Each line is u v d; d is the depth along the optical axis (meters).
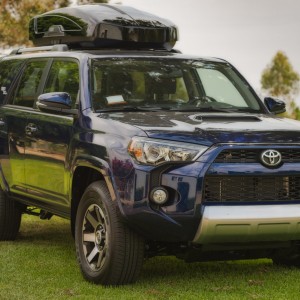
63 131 7.66
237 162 6.59
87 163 7.09
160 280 7.30
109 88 7.72
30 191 8.46
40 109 7.84
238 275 7.61
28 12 24.42
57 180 7.79
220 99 8.11
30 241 9.52
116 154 6.75
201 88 8.12
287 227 6.67
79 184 7.50
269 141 6.68
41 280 7.28
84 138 7.23
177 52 8.95
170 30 8.83
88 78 7.73
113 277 6.87
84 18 8.57
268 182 6.69
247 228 6.57
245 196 6.63
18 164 8.66
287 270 7.84
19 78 9.12
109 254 6.81
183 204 6.50
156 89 7.88
